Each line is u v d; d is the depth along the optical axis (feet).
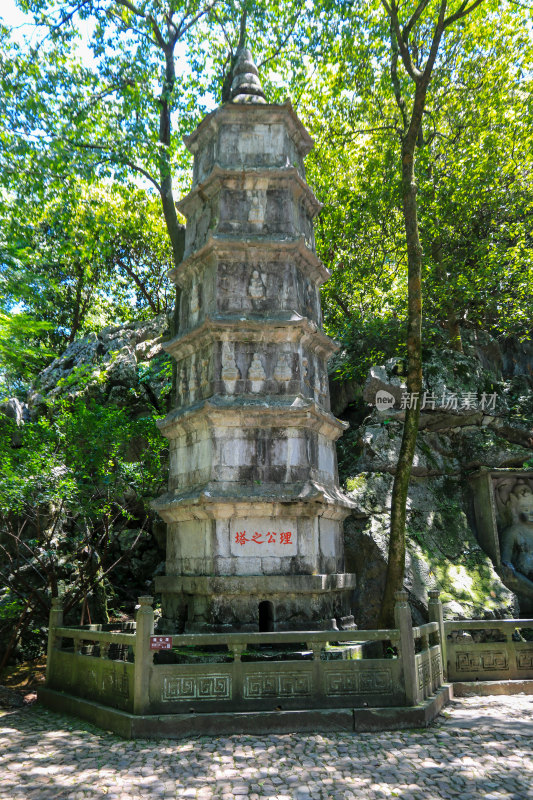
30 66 47.83
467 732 27.76
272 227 41.29
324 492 36.78
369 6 58.34
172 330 55.57
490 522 51.55
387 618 39.11
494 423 57.00
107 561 59.41
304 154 46.55
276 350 39.81
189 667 28.94
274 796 21.20
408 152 44.65
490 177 62.95
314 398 41.42
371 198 64.39
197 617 36.94
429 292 63.93
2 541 50.39
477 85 65.41
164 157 49.11
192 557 38.45
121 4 51.93
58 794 21.70
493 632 44.24
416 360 42.34
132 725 27.43
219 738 27.22
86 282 97.19
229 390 38.68
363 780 22.40
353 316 69.21
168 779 22.84
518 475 53.42
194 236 44.68
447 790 21.43
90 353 75.61
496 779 22.29
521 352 70.03
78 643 35.63
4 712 34.63
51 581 44.42
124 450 52.49
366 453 54.49
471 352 65.05
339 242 70.23
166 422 42.06
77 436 46.85
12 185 48.62
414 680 29.68
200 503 36.19
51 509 51.65
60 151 45.88
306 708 28.86
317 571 37.11
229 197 41.70
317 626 35.96
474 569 48.44
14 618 46.60
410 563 47.03
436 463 54.03
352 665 29.66
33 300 55.77
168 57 54.90
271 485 37.22
